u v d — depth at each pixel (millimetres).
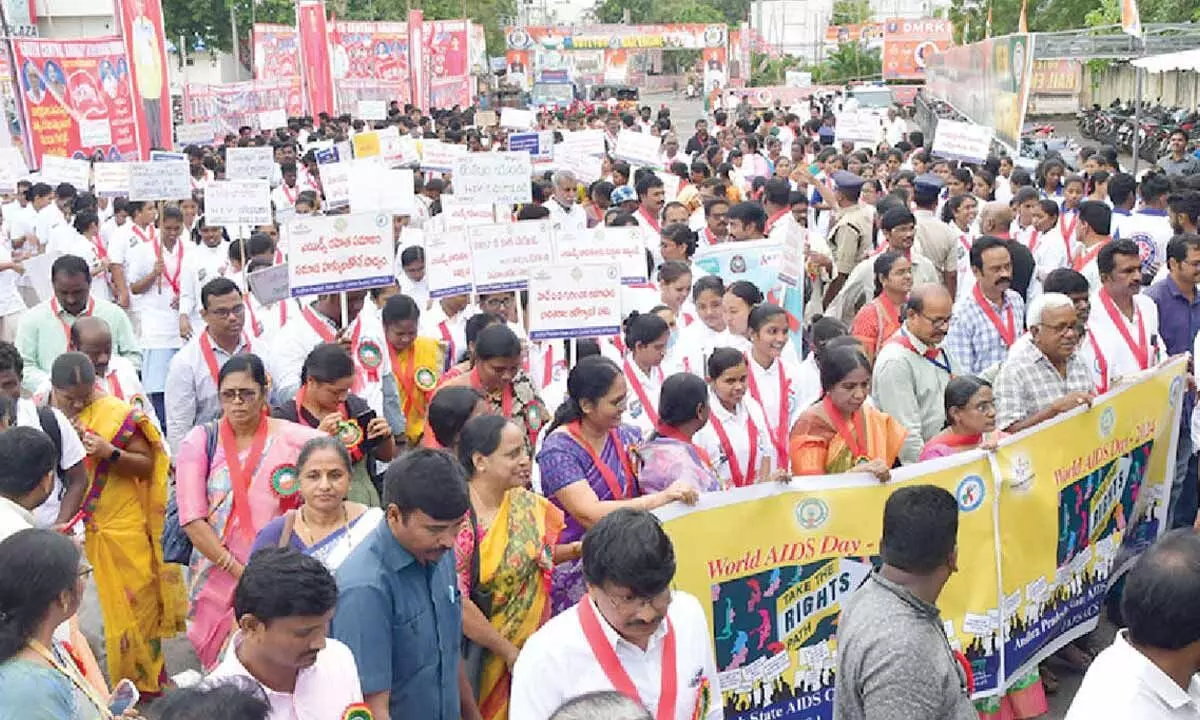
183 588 6766
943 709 3689
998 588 5934
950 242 11109
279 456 5680
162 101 20609
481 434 4891
